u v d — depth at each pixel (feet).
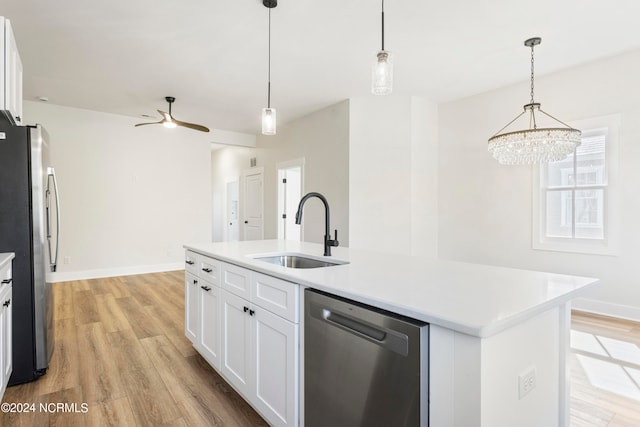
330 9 9.02
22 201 7.34
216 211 31.27
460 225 16.14
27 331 7.44
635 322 11.11
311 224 18.30
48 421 6.11
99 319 11.65
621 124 11.51
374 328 3.87
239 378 6.49
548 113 13.21
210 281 7.73
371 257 7.06
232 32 10.20
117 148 18.84
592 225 12.25
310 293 4.81
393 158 15.93
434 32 10.18
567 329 4.39
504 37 10.45
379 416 3.80
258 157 23.68
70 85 14.42
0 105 6.50
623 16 9.34
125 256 19.08
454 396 3.18
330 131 17.08
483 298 3.85
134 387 7.31
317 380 4.70
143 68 12.75
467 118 15.85
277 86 14.53
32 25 9.75
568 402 4.41
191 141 21.27
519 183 14.11
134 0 8.63
